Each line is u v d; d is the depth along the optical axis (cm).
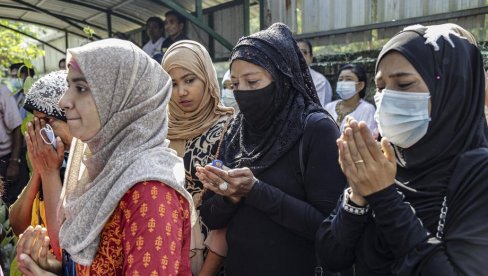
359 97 455
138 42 926
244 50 199
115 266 142
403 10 473
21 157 516
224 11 673
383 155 137
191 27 735
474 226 128
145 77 151
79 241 144
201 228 228
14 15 957
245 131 215
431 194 139
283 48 201
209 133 238
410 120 142
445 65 141
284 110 199
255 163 202
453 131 141
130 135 148
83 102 147
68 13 903
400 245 134
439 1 445
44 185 189
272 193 189
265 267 194
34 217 209
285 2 593
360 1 511
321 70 539
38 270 155
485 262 124
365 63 485
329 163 188
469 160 135
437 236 135
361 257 153
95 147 153
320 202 185
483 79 146
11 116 498
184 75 240
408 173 149
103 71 146
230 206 201
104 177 148
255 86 196
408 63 143
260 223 195
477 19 420
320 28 558
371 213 149
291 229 187
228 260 206
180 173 151
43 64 1312
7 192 489
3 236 272
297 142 195
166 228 136
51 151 188
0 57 1175
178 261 138
